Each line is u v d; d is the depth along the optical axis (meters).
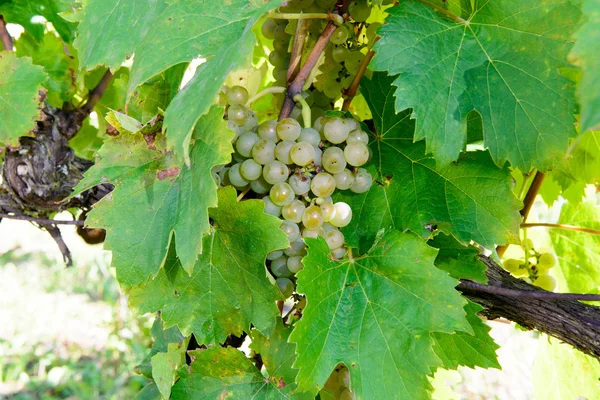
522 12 0.40
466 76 0.40
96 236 0.62
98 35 0.46
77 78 0.66
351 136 0.44
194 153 0.40
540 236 0.68
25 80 0.54
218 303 0.44
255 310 0.44
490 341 0.48
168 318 0.45
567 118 0.38
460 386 1.56
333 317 0.41
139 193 0.42
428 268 0.41
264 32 0.53
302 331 0.39
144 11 0.44
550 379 0.63
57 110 0.63
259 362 0.51
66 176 0.59
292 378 0.47
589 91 0.24
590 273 0.66
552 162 0.38
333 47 0.49
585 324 0.47
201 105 0.34
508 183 0.43
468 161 0.44
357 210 0.46
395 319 0.41
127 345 1.82
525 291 0.47
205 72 0.37
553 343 0.62
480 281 0.47
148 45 0.39
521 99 0.39
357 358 0.40
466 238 0.43
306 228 0.43
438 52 0.40
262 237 0.42
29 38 0.68
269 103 0.64
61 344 1.84
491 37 0.41
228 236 0.43
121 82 0.66
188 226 0.39
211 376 0.47
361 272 0.43
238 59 0.34
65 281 2.12
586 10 0.25
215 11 0.40
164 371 0.47
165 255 0.40
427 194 0.45
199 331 0.45
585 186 0.62
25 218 0.58
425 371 0.40
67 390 1.69
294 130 0.42
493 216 0.43
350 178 0.44
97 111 0.73
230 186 0.42
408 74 0.40
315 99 0.51
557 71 0.39
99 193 0.59
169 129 0.35
